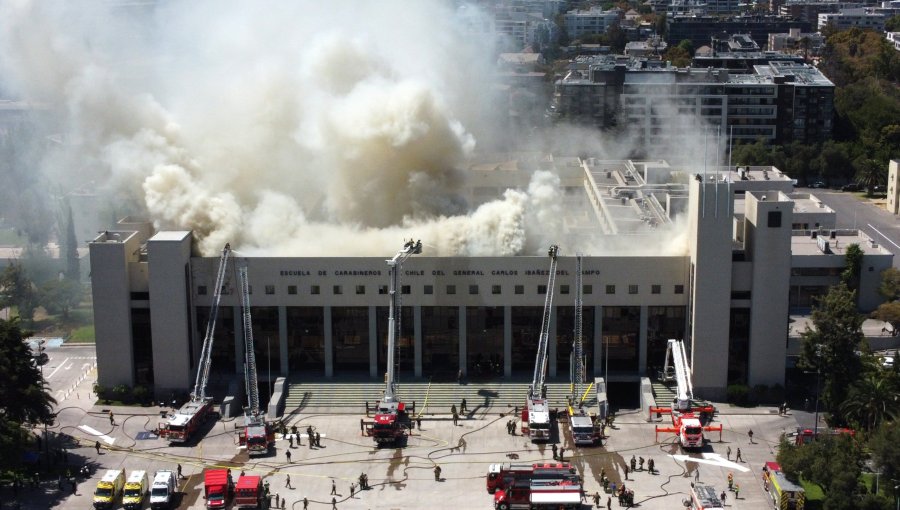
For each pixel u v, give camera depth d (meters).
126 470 196.88
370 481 192.12
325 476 194.25
